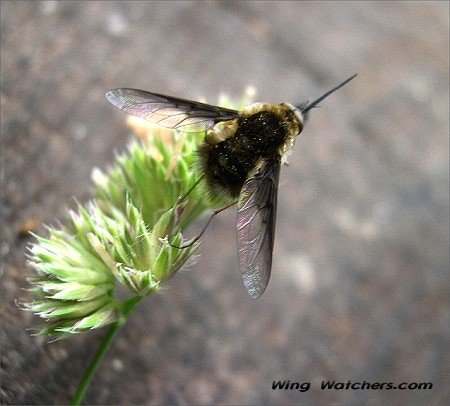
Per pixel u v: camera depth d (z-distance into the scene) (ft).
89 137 0.27
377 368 0.28
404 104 0.35
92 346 0.24
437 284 0.31
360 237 0.30
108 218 0.20
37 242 0.24
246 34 0.33
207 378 0.26
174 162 0.21
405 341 0.29
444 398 0.29
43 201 0.25
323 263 0.29
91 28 0.29
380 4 0.39
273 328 0.28
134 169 0.21
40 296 0.20
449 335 0.30
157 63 0.30
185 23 0.32
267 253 0.19
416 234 0.31
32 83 0.27
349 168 0.32
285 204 0.30
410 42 0.37
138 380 0.25
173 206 0.20
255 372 0.27
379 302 0.29
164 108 0.19
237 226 0.19
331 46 0.35
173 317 0.26
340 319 0.29
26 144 0.25
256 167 0.19
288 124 0.20
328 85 0.34
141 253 0.19
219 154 0.20
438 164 0.34
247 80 0.32
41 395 0.22
